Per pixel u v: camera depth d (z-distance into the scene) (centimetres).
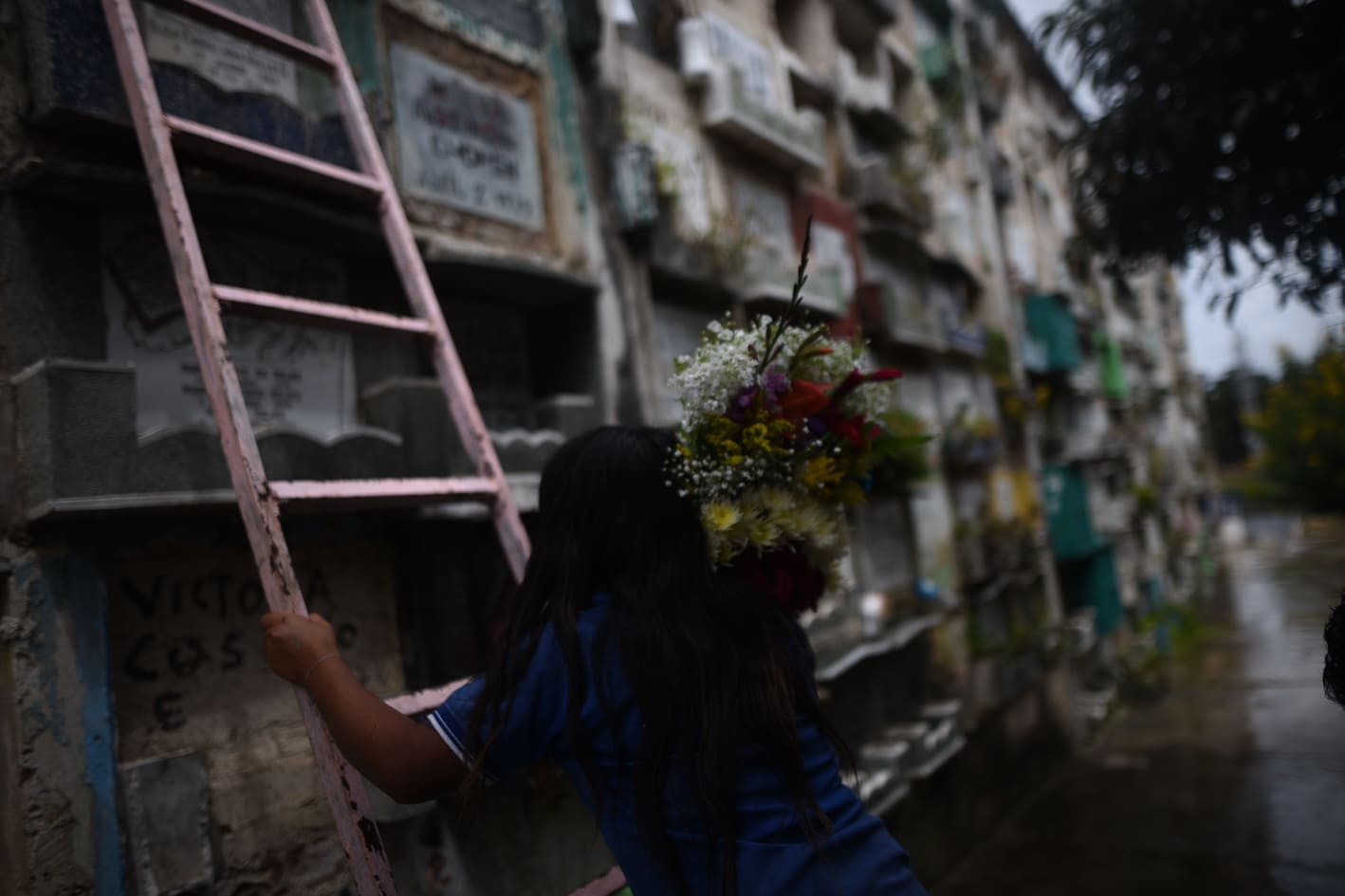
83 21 278
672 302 599
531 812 317
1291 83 327
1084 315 1788
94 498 255
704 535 167
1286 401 2025
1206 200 383
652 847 138
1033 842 815
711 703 142
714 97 691
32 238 273
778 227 779
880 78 1077
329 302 370
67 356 276
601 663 145
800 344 188
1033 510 1272
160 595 285
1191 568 2561
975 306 1300
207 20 265
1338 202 353
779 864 136
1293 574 2808
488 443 255
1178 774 983
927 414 1002
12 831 241
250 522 188
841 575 211
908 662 813
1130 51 369
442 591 378
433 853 294
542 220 497
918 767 711
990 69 1477
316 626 165
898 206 951
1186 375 3188
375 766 145
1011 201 1538
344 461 332
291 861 299
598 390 498
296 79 375
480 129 469
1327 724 1091
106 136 287
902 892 137
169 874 264
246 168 329
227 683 296
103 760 258
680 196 630
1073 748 1152
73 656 257
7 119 269
